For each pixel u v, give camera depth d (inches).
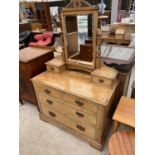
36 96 64.1
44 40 111.0
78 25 50.2
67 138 61.4
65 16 50.9
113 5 127.3
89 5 44.2
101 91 48.3
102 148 55.6
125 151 36.8
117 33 106.7
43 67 67.7
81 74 59.5
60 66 58.7
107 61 56.9
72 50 57.1
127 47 68.2
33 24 167.0
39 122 69.9
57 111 60.2
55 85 52.6
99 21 45.8
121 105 47.1
